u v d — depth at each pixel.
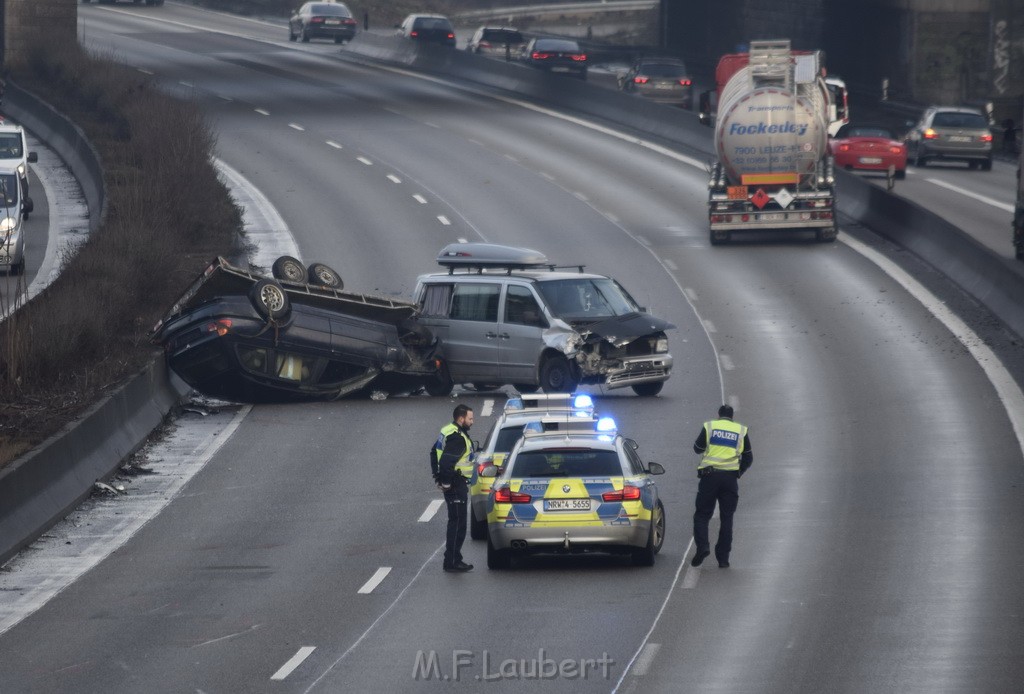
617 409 101.12
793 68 159.62
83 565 68.50
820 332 123.06
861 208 174.25
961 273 138.62
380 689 49.12
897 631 54.53
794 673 49.75
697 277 144.75
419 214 174.62
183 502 80.81
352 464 88.44
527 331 104.81
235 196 185.00
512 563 67.31
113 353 104.31
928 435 91.62
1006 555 65.75
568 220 172.50
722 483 65.12
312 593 62.47
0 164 172.62
